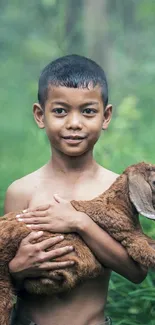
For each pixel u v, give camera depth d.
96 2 18.59
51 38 21.92
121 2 21.09
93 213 4.95
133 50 19.61
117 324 6.15
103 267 5.01
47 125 5.16
